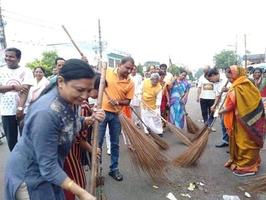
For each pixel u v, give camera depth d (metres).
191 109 15.40
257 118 5.39
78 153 3.11
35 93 4.87
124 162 6.07
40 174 2.27
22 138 2.29
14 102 4.80
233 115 5.52
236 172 5.51
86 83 2.12
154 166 4.88
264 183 4.74
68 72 2.09
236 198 4.57
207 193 4.78
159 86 7.98
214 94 8.98
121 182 5.09
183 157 5.82
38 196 2.28
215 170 5.71
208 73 8.91
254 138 5.38
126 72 4.95
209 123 6.32
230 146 5.72
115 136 5.07
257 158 5.54
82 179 3.15
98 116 2.85
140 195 4.66
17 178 2.27
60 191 2.48
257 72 9.38
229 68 5.56
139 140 4.85
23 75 4.73
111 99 4.81
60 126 2.17
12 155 2.33
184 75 8.98
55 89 2.24
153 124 8.03
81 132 3.02
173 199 4.54
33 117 2.12
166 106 8.94
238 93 5.39
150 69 10.01
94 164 2.71
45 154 2.11
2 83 4.67
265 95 9.09
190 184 5.04
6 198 2.38
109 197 4.56
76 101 2.19
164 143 6.64
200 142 5.81
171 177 5.28
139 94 8.89
